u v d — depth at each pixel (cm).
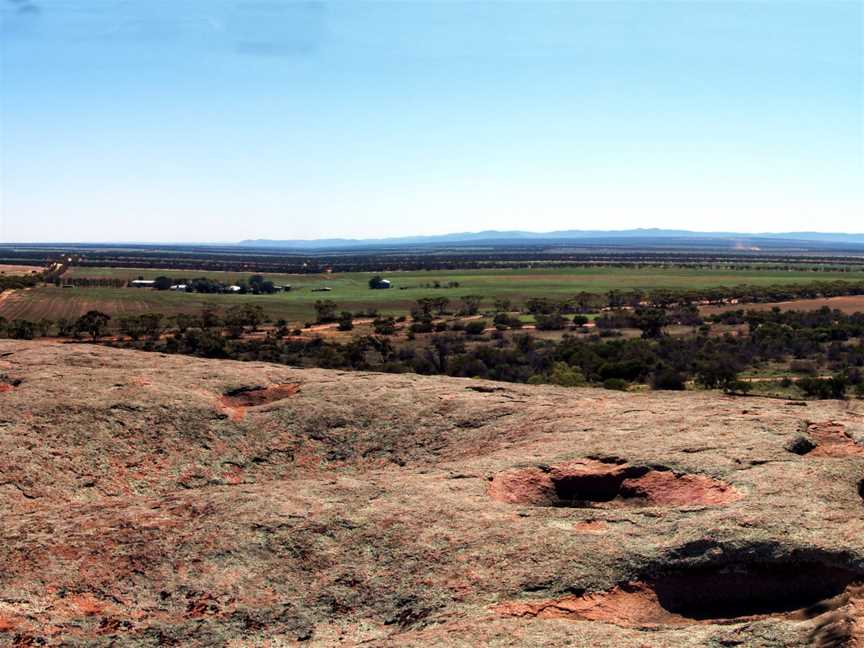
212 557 1401
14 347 2884
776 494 1447
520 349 9525
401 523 1468
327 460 2058
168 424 2141
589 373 7588
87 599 1311
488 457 1820
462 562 1338
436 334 12056
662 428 1911
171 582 1348
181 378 2466
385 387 2423
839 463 1591
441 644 1123
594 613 1222
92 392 2266
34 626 1243
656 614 1238
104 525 1516
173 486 1923
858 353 8575
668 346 9188
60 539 1462
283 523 1487
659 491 1594
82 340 10762
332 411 2242
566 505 1630
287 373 2602
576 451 1784
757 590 1264
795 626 1096
